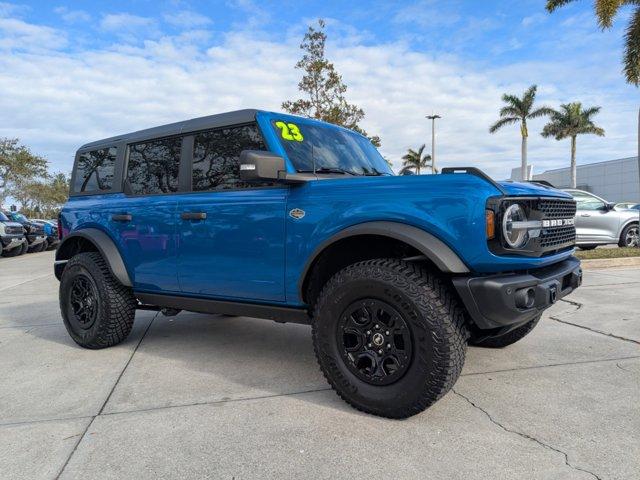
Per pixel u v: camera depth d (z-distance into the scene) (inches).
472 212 103.3
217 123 148.8
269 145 134.9
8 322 233.6
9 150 1605.6
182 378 144.3
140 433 108.7
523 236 109.3
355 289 113.1
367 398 113.0
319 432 107.1
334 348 118.0
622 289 269.4
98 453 100.3
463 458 94.8
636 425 106.8
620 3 558.6
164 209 156.7
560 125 1492.4
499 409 116.5
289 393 130.8
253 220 134.3
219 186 147.0
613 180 1926.7
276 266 130.5
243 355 167.0
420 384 105.9
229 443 103.2
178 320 223.6
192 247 149.2
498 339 161.8
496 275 107.3
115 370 153.2
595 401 120.0
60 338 197.2
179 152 159.3
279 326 209.3
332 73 637.9
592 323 196.7
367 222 114.3
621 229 453.1
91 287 174.2
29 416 119.5
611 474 88.0
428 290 105.8
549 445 98.9
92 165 191.8
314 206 123.0
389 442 101.8
